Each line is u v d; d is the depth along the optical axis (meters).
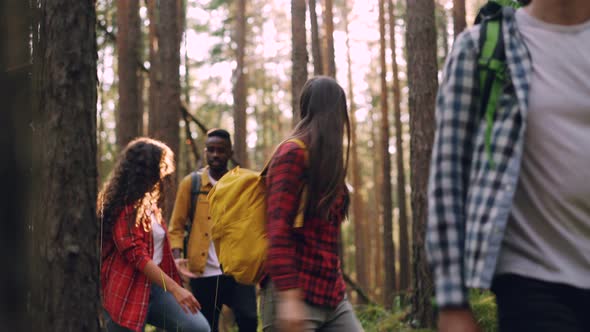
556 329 1.49
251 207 2.81
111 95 16.72
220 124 26.11
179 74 9.73
